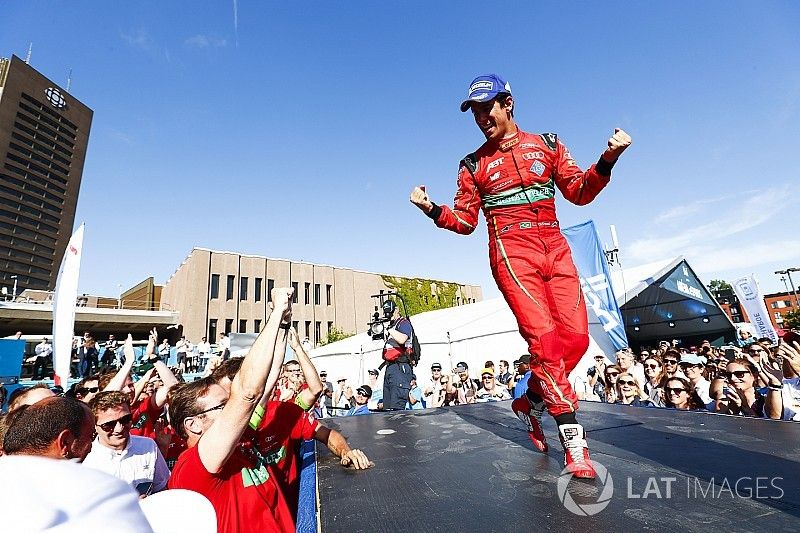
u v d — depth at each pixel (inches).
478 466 78.7
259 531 71.6
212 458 67.4
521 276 85.0
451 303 1939.0
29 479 21.5
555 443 93.7
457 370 398.9
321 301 1482.5
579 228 462.0
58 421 64.0
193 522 38.2
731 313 1658.5
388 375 217.0
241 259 1321.4
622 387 256.5
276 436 104.8
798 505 51.0
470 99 90.9
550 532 48.3
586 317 84.2
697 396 224.7
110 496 22.7
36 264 2827.3
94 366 701.3
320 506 63.2
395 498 64.3
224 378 90.1
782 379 179.6
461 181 100.3
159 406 165.8
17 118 2792.8
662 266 576.1
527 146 92.0
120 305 1513.3
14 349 540.1
